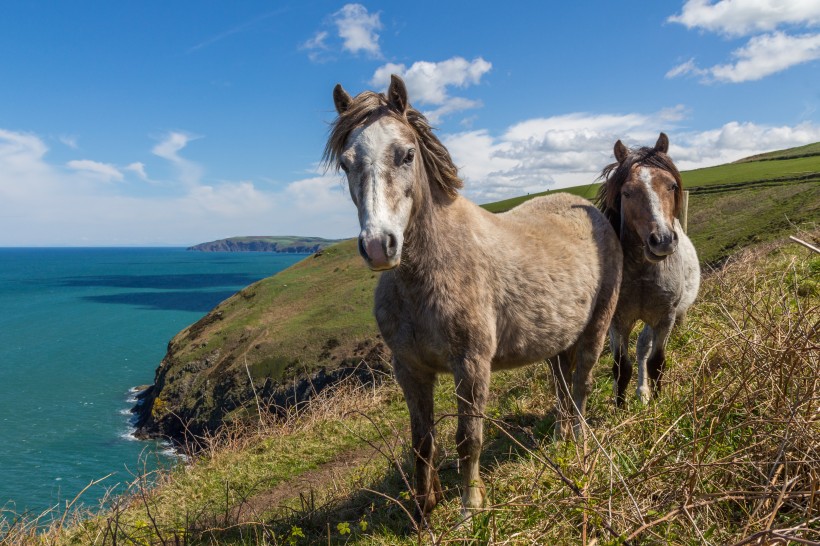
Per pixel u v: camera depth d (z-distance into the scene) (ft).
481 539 8.25
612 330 15.62
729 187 106.63
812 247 7.02
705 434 9.75
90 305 243.60
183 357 83.71
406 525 10.92
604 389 17.35
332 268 101.60
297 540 11.57
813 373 8.93
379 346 63.82
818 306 10.43
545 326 11.80
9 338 161.17
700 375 12.20
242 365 72.08
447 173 10.61
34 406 89.56
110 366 122.93
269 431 23.22
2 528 14.84
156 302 256.52
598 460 9.48
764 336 10.95
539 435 14.84
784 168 134.92
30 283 387.55
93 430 76.07
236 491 16.48
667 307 14.67
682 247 18.03
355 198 9.34
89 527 14.66
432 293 10.00
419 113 10.55
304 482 16.81
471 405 10.09
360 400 24.47
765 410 9.19
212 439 23.38
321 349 68.69
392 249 8.66
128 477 50.62
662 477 8.74
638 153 14.57
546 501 8.44
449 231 10.43
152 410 76.79
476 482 10.29
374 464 15.83
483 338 10.19
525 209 14.06
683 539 7.50
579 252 12.96
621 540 6.90
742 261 27.07
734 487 8.51
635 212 13.57
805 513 7.18
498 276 10.98
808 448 7.79
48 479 52.11
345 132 9.87
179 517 14.57
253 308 91.09
